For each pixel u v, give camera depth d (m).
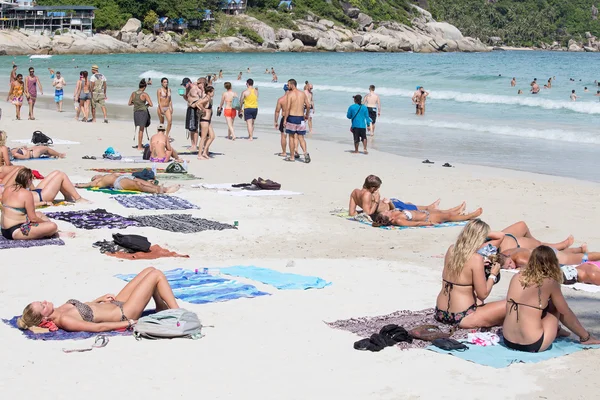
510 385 6.26
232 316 8.02
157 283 7.80
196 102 19.78
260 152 21.77
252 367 6.59
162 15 146.75
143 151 21.06
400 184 17.09
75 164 18.33
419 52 163.75
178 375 6.38
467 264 7.65
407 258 10.91
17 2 147.50
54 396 5.90
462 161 21.16
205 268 9.83
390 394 6.05
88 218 12.59
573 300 8.98
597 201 15.39
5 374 6.32
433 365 6.69
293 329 7.62
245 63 94.19
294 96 19.86
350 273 9.93
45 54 125.62
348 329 7.63
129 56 122.81
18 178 11.13
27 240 11.05
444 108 37.12
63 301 8.34
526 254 10.27
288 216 13.51
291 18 159.50
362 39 159.38
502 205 14.92
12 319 7.68
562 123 30.33
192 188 15.83
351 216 13.57
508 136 26.89
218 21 150.62
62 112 33.34
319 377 6.39
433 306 8.50
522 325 7.00
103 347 6.99
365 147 22.27
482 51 180.50
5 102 38.50
